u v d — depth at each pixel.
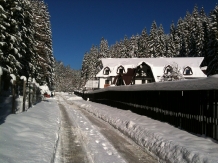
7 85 17.75
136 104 16.75
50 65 50.53
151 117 13.87
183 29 75.94
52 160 6.49
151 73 44.72
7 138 7.01
